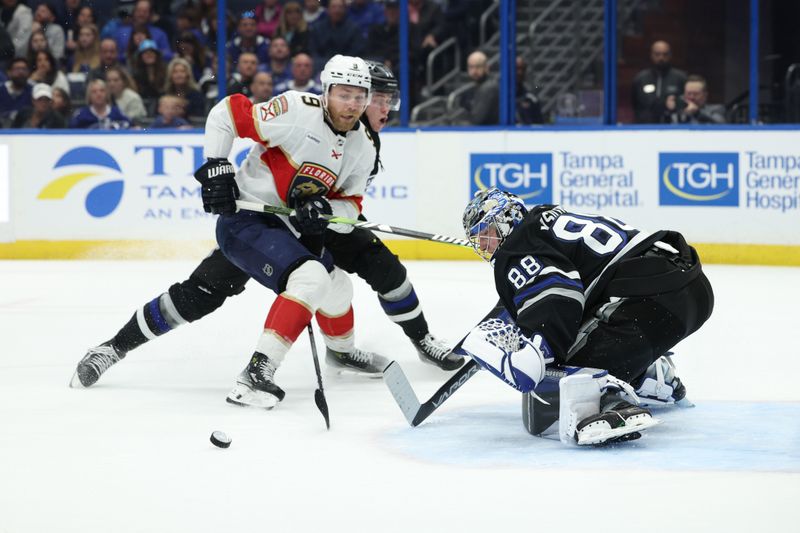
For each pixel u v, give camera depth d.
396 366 7.25
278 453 6.67
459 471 6.18
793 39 22.92
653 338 6.77
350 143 8.72
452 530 5.12
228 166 8.41
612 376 6.72
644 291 6.74
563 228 6.82
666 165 18.67
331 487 5.88
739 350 10.58
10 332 12.03
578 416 6.58
